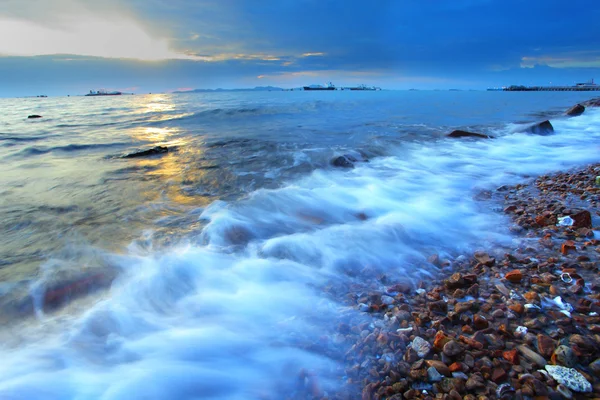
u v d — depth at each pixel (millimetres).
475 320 2707
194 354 2627
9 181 8133
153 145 13594
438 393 2105
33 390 2336
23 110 45906
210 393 2312
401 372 2279
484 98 57688
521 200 5941
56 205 6438
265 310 3135
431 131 15742
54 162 10438
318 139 14086
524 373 2184
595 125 16156
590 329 2564
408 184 7215
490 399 2025
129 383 2373
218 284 3580
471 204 5820
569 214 4891
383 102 44500
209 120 23828
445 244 4348
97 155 11672
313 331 2799
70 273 3957
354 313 3000
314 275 3717
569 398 2004
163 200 6711
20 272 4008
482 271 3604
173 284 3588
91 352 2684
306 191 6762
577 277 3301
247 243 4617
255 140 13953
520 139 12742
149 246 4629
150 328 2945
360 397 2141
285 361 2508
